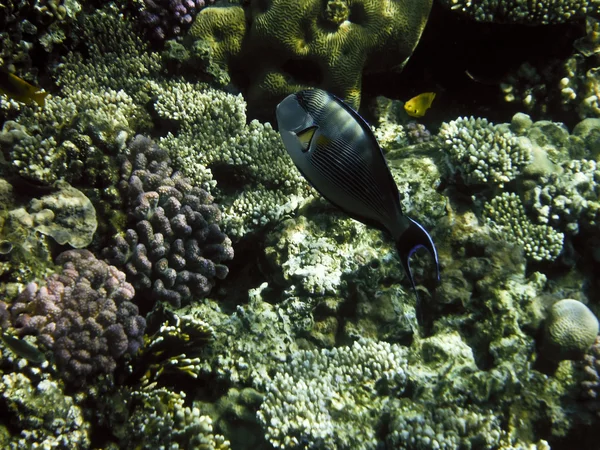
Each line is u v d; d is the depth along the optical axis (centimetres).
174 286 85
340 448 69
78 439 65
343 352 80
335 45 116
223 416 77
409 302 87
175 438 71
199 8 125
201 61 116
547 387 80
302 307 86
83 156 85
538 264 97
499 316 85
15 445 61
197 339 81
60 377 67
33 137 83
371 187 46
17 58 109
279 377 76
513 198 98
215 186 103
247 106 126
